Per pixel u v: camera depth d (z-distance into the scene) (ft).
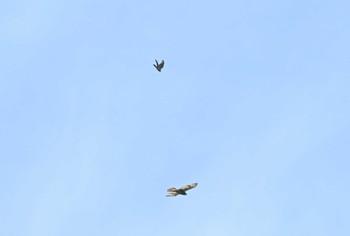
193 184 116.67
